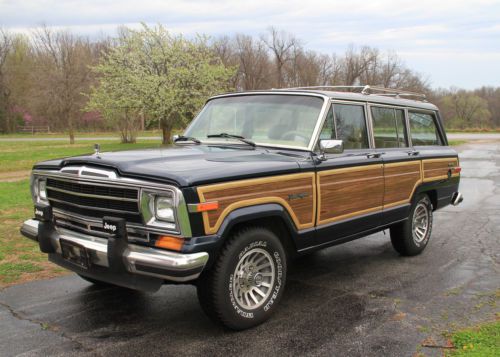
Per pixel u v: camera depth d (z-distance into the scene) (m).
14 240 6.98
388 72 71.69
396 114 6.05
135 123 35.56
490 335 3.88
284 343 3.79
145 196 3.55
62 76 39.19
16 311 4.45
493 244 7.09
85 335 3.95
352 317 4.32
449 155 6.98
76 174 3.91
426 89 75.12
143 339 3.87
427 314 4.39
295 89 5.25
